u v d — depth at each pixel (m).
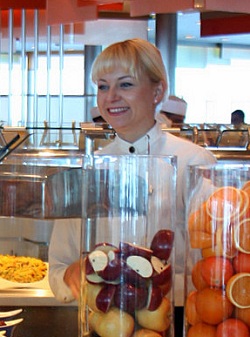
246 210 1.04
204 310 1.05
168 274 1.11
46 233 1.91
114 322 1.09
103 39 6.99
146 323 1.09
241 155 2.38
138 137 1.99
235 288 1.04
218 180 1.07
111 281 1.09
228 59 15.23
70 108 11.27
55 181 1.88
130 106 1.93
